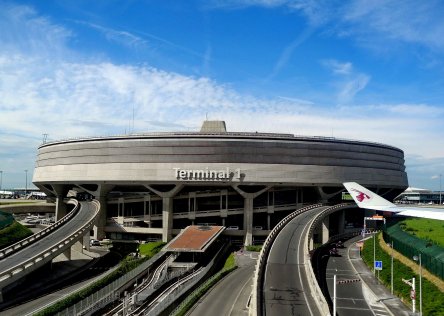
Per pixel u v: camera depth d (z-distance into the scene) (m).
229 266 96.88
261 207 134.12
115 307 64.19
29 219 186.75
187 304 61.75
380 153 148.62
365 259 90.50
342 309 57.09
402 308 57.38
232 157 126.44
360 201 72.44
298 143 130.50
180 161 126.25
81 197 149.50
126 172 127.94
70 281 82.38
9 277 69.38
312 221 102.38
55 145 143.00
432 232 90.25
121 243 127.12
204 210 134.75
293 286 60.03
